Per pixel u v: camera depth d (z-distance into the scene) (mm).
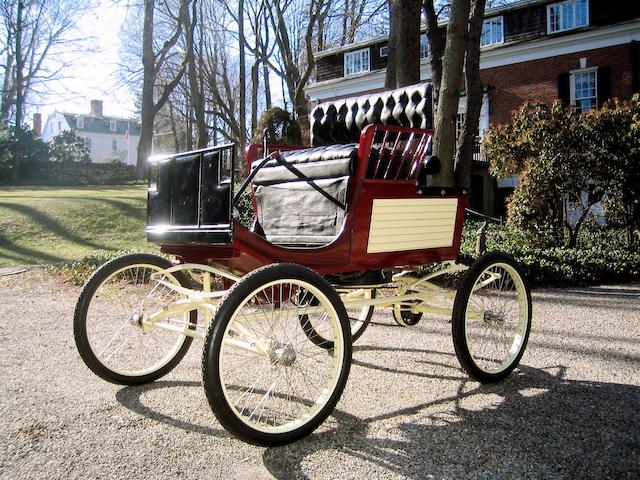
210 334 2318
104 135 53531
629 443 2518
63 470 2252
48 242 10078
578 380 3459
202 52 25391
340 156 3152
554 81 17484
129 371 3320
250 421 2408
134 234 11008
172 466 2301
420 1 8945
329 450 2463
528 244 9703
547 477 2209
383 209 3135
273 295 2613
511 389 3287
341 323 2648
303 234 3363
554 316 5441
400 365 3768
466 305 3344
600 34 16484
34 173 23562
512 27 18531
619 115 8562
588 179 9148
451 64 8117
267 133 3836
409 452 2439
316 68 24562
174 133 40094
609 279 7730
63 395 3135
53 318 5191
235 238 2639
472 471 2262
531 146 9641
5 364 3717
